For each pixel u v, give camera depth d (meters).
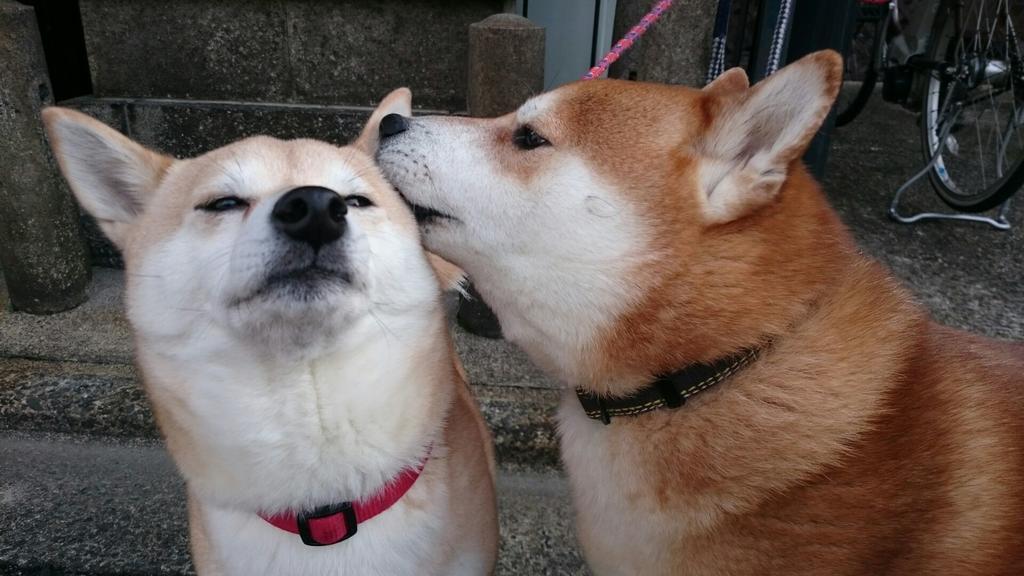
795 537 0.36
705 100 0.40
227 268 0.35
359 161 0.43
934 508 0.35
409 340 0.39
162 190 0.42
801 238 0.39
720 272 0.38
